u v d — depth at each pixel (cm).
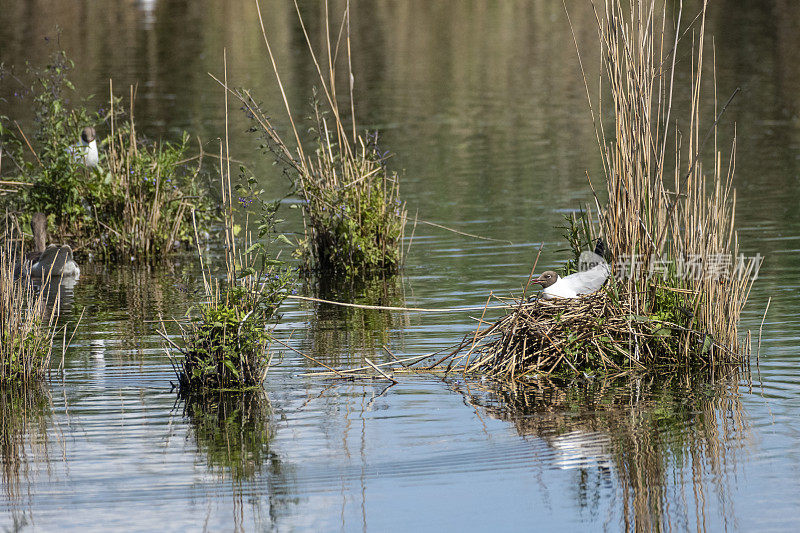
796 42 4597
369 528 843
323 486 927
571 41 4931
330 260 1927
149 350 1399
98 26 5244
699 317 1297
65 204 2155
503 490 909
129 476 958
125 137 2716
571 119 3338
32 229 2108
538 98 3722
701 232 1300
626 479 924
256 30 5247
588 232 1419
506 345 1271
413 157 2861
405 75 4244
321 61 4503
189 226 2216
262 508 885
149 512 882
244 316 1242
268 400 1177
